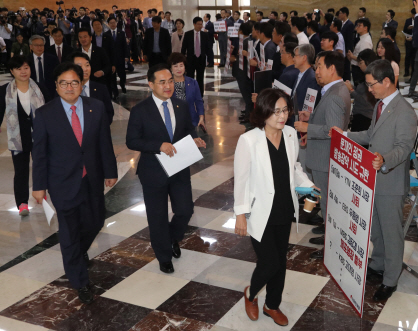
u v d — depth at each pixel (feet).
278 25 20.11
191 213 11.25
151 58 35.91
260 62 22.31
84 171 9.93
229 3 55.01
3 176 19.15
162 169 10.56
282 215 8.42
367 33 27.76
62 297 10.57
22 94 14.16
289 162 8.39
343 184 9.43
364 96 13.55
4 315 9.93
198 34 32.45
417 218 12.07
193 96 18.04
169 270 11.41
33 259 12.37
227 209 15.24
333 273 10.42
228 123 26.48
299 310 9.77
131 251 12.64
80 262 10.23
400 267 9.82
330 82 11.10
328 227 10.53
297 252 12.28
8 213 15.42
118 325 9.45
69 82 9.44
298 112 12.73
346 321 9.33
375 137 9.39
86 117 9.83
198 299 10.28
